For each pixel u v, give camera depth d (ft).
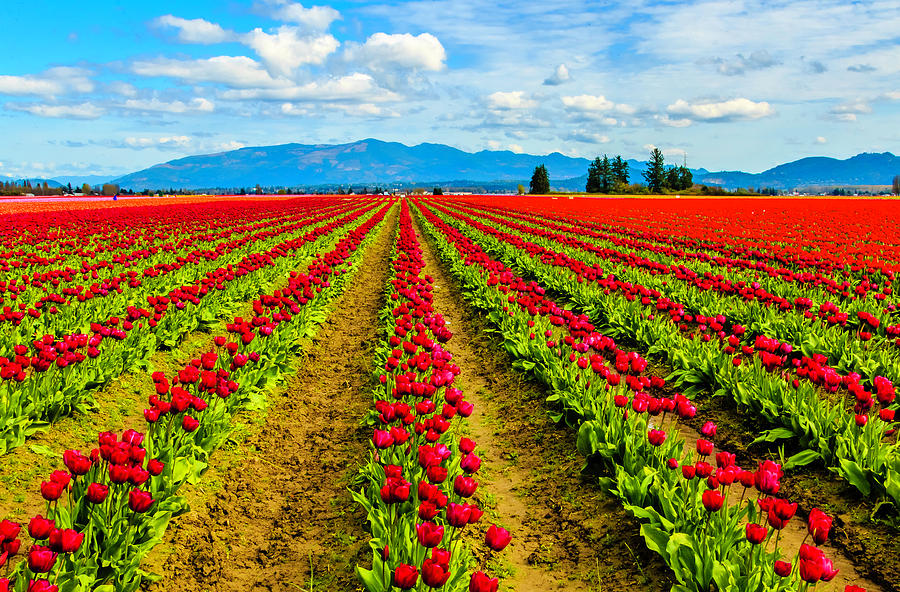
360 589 16.39
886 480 19.40
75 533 12.72
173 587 16.53
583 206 247.70
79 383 26.30
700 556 15.35
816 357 26.53
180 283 52.90
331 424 28.81
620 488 19.65
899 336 32.50
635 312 42.57
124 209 186.19
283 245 72.33
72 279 49.26
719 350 33.45
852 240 98.22
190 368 22.31
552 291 60.75
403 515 16.37
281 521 20.36
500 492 22.61
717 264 70.03
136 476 15.01
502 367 36.94
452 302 58.23
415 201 331.77
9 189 447.42
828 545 18.61
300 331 38.63
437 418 19.58
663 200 331.16
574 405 26.55
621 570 17.26
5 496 19.94
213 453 23.99
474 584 11.58
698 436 27.07
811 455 22.80
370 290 64.08
